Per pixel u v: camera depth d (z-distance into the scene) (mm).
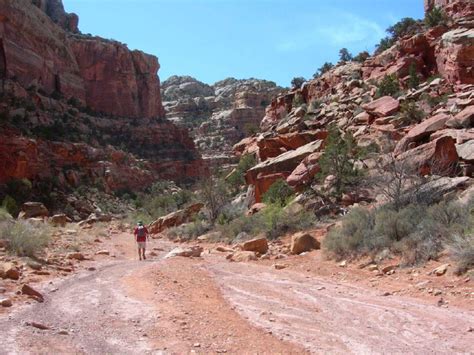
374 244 13055
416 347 5848
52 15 106750
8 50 71375
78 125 78250
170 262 13398
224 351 5395
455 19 42875
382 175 19266
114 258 15625
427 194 15844
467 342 6023
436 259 11086
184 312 7141
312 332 6484
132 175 74375
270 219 19844
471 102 24875
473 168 18156
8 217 20109
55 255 13758
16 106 65062
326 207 20938
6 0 72438
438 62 37500
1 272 9258
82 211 54000
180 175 93500
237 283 10469
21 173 53000
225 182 40156
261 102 150250
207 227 26156
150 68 112312
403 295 9180
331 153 23203
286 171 29781
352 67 52719
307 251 15602
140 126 97438
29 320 6285
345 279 11227
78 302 7668
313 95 56906
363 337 6289
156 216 44594
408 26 54406
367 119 33000
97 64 98875
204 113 159875
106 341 5578
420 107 30422
